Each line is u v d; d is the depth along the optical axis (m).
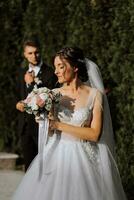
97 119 6.47
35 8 11.90
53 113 6.55
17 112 12.95
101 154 6.62
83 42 10.30
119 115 9.71
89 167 6.51
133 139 9.41
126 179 9.55
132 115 9.39
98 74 6.87
